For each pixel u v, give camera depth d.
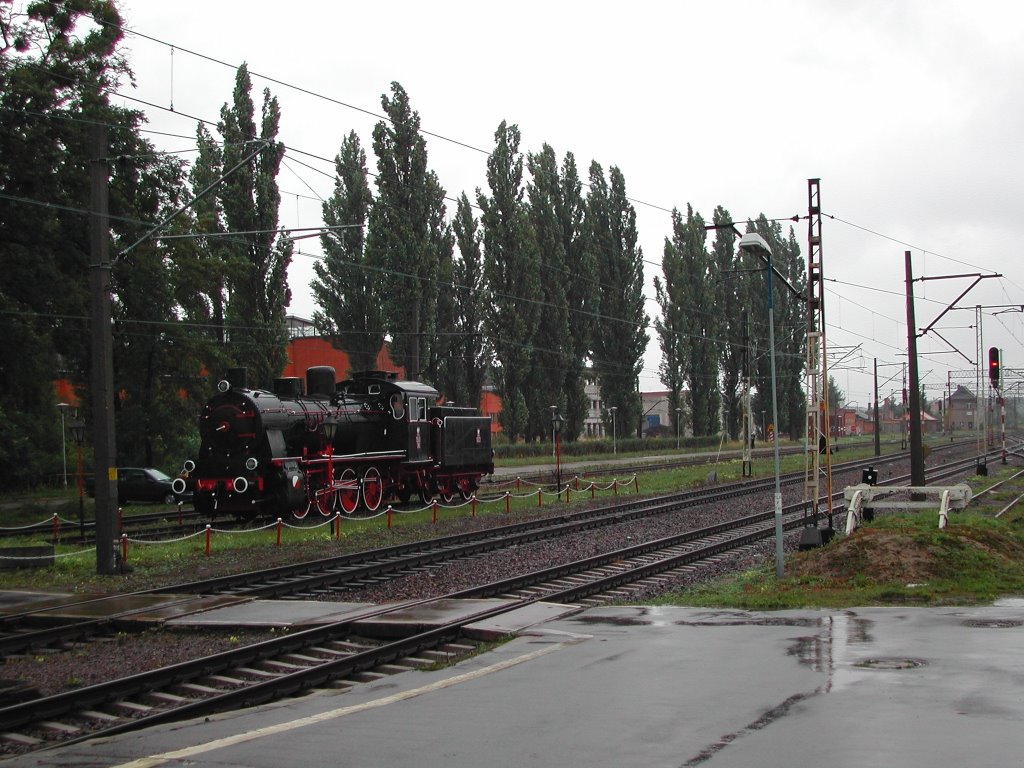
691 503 35.00
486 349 59.47
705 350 75.94
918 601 14.84
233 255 42.25
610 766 7.02
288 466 28.22
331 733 8.23
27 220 30.23
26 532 29.86
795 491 40.28
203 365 42.66
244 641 13.14
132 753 7.95
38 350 33.66
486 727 8.24
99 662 12.17
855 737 7.50
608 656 11.06
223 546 23.86
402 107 49.81
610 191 67.31
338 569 19.83
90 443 41.53
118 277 34.50
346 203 54.22
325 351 67.31
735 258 78.19
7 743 8.96
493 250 58.50
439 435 36.00
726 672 10.04
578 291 64.25
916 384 32.19
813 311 23.91
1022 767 6.70
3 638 12.87
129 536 26.53
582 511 32.56
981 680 9.34
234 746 7.95
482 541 23.59
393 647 11.92
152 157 32.66
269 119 46.97
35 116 28.97
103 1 30.41
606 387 70.38
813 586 16.78
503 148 58.34
